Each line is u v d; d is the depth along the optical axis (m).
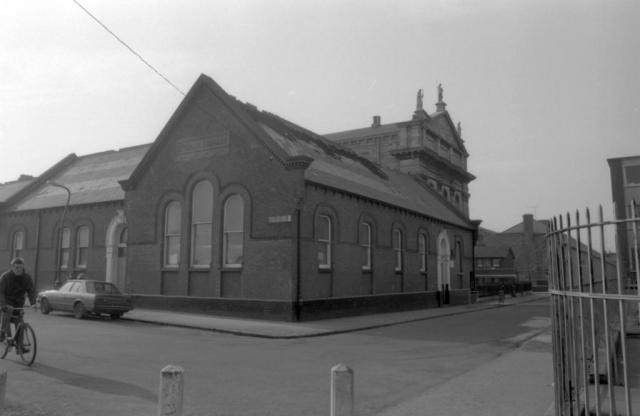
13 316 10.56
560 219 5.44
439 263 34.44
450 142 50.00
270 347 13.91
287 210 20.41
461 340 16.00
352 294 23.81
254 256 20.97
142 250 24.50
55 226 30.98
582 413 6.34
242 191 21.66
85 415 6.93
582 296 4.98
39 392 8.03
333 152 30.36
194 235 23.11
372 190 27.33
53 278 30.52
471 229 40.56
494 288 47.84
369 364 11.46
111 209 28.52
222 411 7.34
